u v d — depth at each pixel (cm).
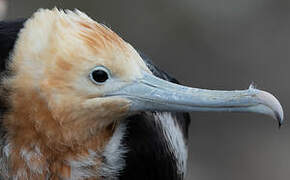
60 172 756
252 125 1861
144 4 2005
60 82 718
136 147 812
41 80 718
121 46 742
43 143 741
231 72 1948
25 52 726
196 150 1844
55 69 718
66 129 734
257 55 1953
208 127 1858
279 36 1969
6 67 731
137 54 764
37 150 743
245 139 1848
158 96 743
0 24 757
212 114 1856
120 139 781
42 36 729
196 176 1800
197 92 742
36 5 1905
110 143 769
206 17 1980
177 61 1973
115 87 738
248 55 1955
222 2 1981
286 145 1827
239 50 1959
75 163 755
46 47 722
